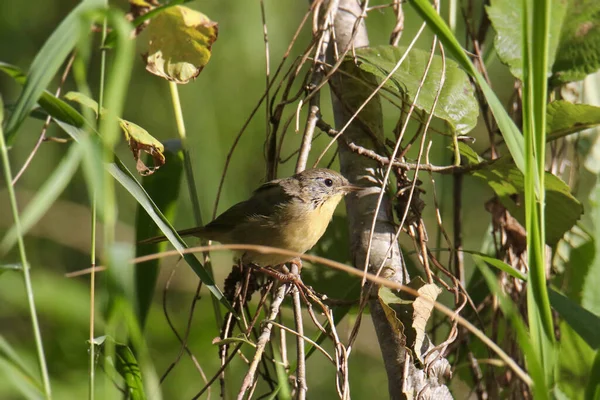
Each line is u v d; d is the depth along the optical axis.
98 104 6.68
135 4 7.83
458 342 8.27
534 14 5.30
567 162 9.07
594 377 5.62
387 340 7.02
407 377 6.76
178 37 7.55
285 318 11.69
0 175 14.48
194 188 8.07
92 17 5.64
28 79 5.60
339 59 7.50
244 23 12.87
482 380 8.73
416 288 6.82
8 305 12.00
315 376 12.73
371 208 7.67
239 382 11.52
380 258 7.39
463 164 9.01
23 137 13.98
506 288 8.48
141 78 13.36
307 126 7.84
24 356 10.72
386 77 7.23
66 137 14.20
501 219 8.52
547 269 8.34
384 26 12.51
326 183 9.16
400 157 7.85
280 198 9.25
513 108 8.84
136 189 6.29
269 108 8.62
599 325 6.32
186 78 7.65
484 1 9.27
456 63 7.78
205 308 12.21
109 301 6.32
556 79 8.20
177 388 11.26
